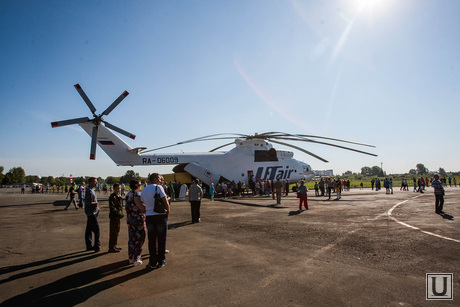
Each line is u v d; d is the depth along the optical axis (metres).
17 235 8.02
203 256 5.55
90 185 6.30
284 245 6.32
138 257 5.14
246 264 4.99
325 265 4.86
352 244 6.28
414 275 4.32
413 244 6.17
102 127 20.78
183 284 4.10
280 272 4.54
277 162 25.41
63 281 4.32
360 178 129.25
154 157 22.06
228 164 23.67
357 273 4.44
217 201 18.28
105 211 13.88
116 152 21.34
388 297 3.54
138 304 3.46
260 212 12.15
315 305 3.35
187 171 22.75
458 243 6.21
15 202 21.34
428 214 10.72
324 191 23.95
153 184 5.10
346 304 3.36
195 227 8.85
